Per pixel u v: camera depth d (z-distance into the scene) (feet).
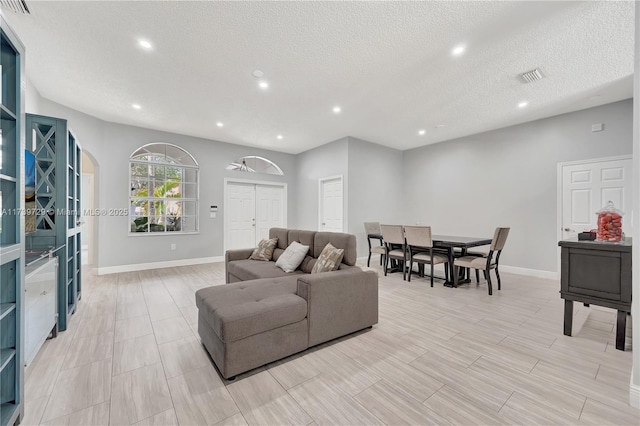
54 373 5.95
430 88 11.24
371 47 8.48
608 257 7.18
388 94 11.78
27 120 7.82
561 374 5.96
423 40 8.15
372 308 8.29
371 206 19.77
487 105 12.95
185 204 18.21
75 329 8.19
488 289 11.91
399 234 14.40
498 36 7.95
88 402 5.06
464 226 18.15
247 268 10.77
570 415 4.74
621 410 4.86
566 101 12.46
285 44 8.33
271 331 6.23
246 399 5.18
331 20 7.32
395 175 21.40
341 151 18.81
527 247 15.26
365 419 4.68
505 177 16.16
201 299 7.03
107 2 6.65
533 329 8.27
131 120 15.07
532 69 9.73
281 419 4.68
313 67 9.62
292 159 23.21
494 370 6.12
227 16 7.16
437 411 4.86
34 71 9.86
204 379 5.79
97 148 14.76
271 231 13.56
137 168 16.58
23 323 4.78
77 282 10.64
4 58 4.70
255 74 10.07
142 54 8.82
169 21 7.33
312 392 5.39
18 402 4.58
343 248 9.22
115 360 6.50
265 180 21.53
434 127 16.29
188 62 9.29
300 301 6.79
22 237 4.85
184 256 17.87
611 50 8.57
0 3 6.59
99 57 8.99
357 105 12.98
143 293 11.76
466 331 8.14
